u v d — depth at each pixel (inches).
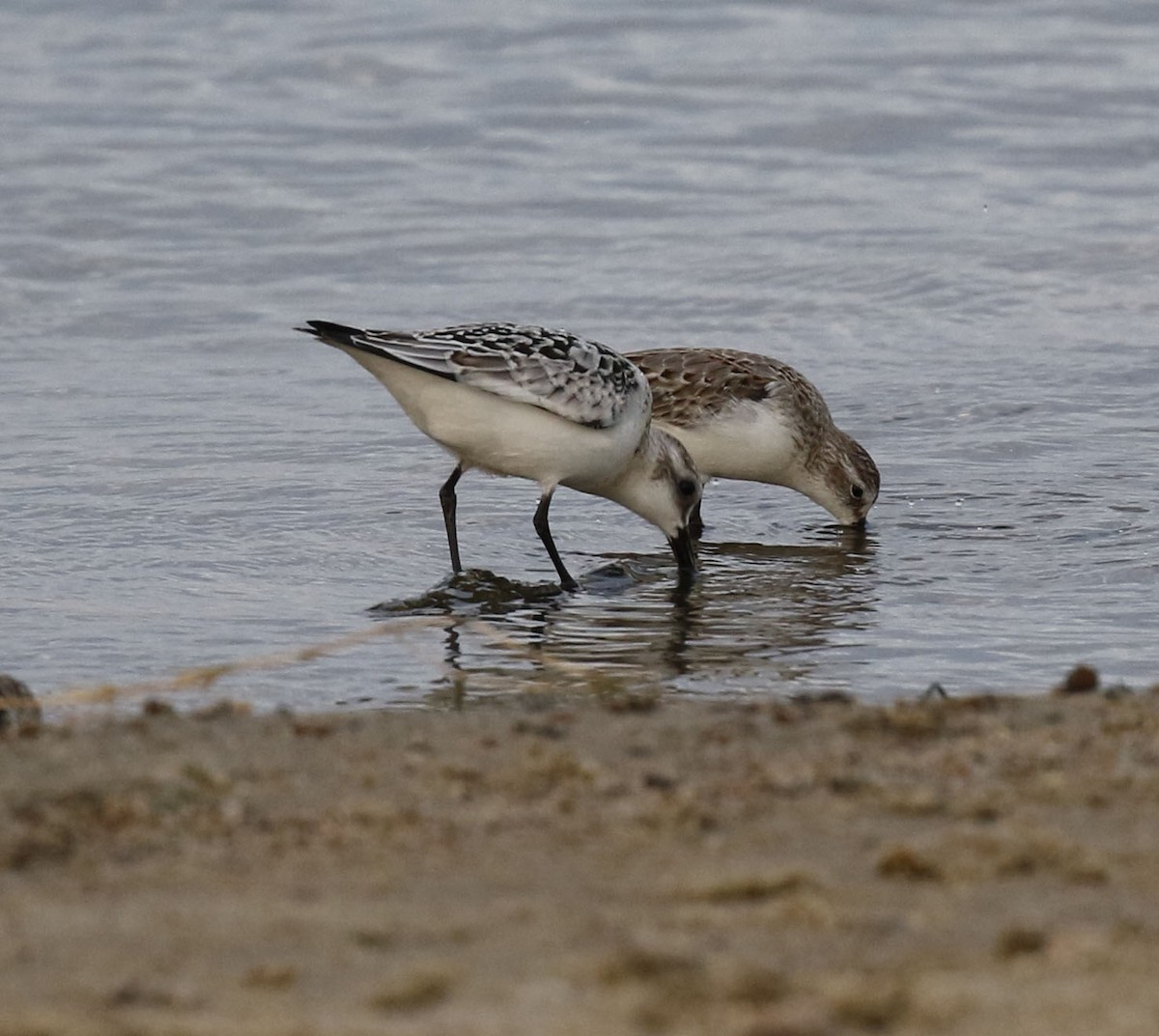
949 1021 179.8
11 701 348.8
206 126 1021.2
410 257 854.5
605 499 598.5
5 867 233.6
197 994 189.0
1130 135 994.1
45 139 994.1
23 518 559.2
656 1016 181.0
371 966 197.5
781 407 580.4
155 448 631.2
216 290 816.3
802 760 282.2
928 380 701.3
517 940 204.5
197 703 396.5
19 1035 177.9
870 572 523.5
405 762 282.5
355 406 684.7
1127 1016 180.1
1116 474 602.5
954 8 1213.7
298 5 1232.2
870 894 220.4
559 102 1058.7
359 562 528.4
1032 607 481.4
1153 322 757.9
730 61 1113.4
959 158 972.6
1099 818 250.8
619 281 821.9
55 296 805.9
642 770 278.4
